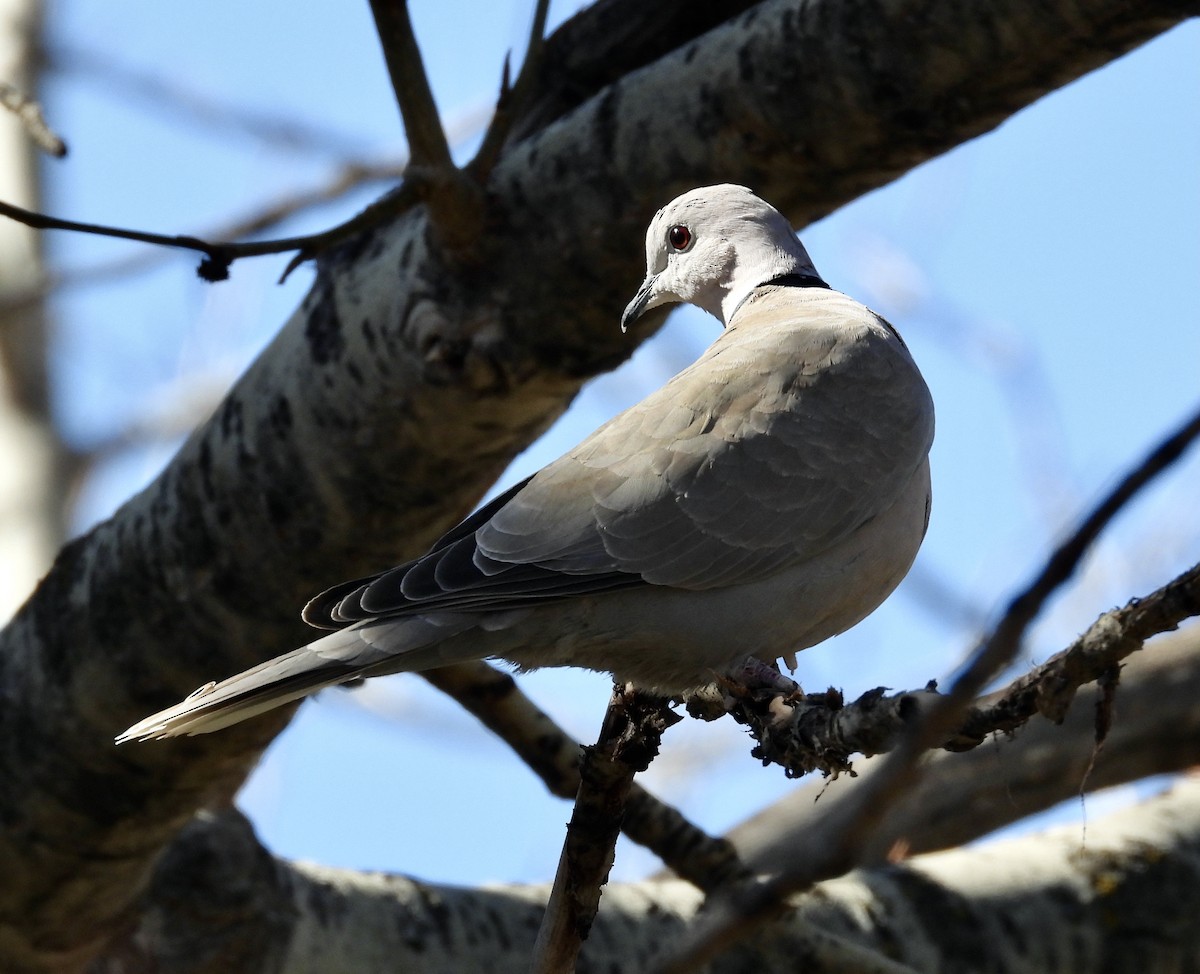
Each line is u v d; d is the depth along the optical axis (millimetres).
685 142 9102
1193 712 13188
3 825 9922
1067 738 13102
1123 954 10766
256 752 9820
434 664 7777
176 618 9766
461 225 8984
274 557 9648
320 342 9484
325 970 10008
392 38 8266
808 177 9289
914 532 8508
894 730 5828
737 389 8297
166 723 7176
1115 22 8094
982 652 3686
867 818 3955
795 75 8812
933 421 8805
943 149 8977
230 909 9938
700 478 7988
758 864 12758
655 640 7809
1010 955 10617
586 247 9188
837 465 8203
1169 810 11414
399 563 9938
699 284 9734
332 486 9523
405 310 9234
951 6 8352
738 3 9836
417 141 8609
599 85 10039
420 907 10328
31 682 9984
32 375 15812
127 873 10000
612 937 10398
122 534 9891
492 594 7637
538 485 8086
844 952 9648
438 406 9281
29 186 15914
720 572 7863
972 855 11117
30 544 14961
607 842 6734
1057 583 3602
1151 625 5188
